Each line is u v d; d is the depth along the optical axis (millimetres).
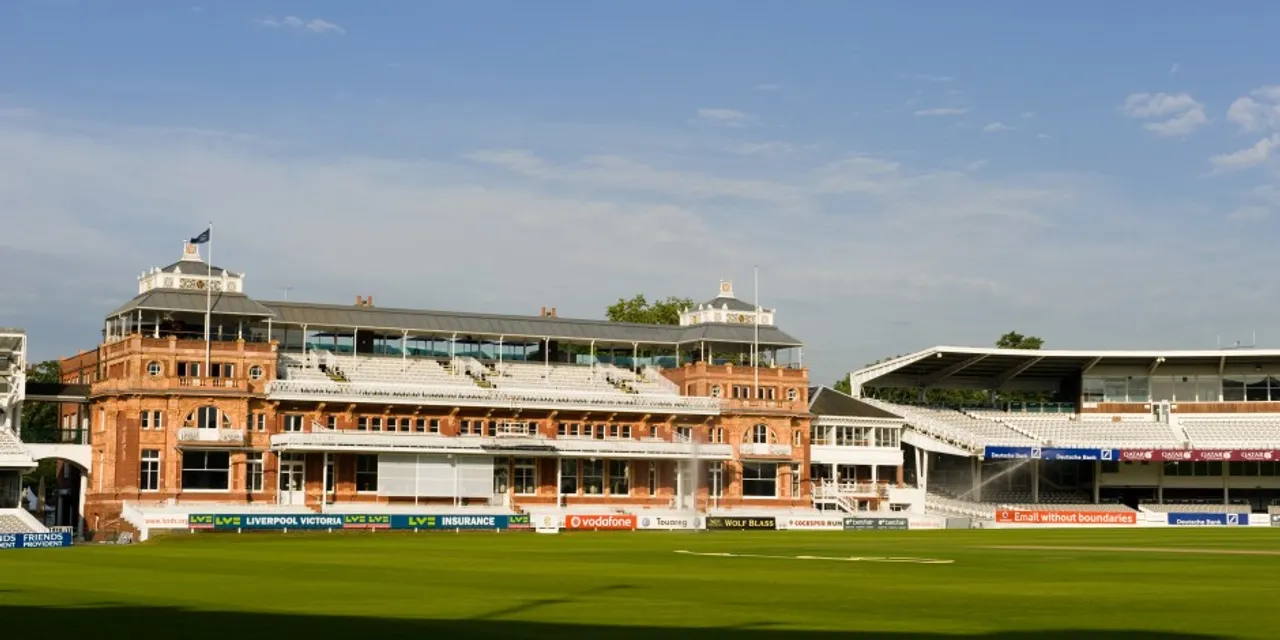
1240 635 29266
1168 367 163500
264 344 122812
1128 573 52031
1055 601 37750
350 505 120688
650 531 117438
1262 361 161625
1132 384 164250
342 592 40375
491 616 32656
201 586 43125
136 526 104625
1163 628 30641
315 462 122438
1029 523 139625
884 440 150875
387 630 29484
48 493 170875
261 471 120375
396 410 127375
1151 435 157125
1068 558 65188
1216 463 159500
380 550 74688
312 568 54562
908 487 150000
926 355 155500
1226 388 162750
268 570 53031
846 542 89062
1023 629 30312
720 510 139250
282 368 127625
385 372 132500
